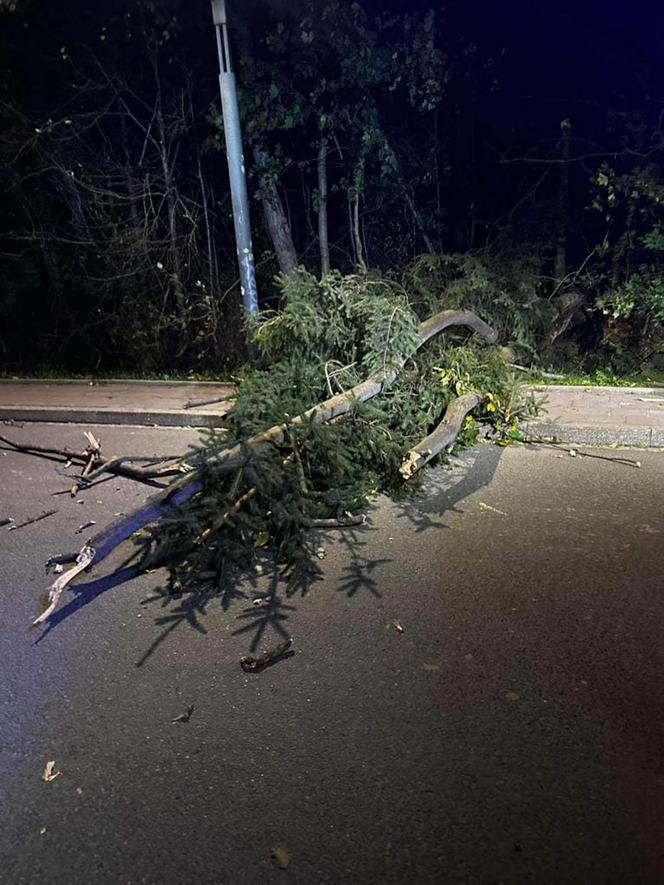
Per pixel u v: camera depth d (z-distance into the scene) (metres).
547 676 3.42
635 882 2.36
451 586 4.28
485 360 7.20
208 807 2.71
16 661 3.67
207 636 3.87
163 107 10.71
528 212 11.27
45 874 2.47
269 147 10.70
